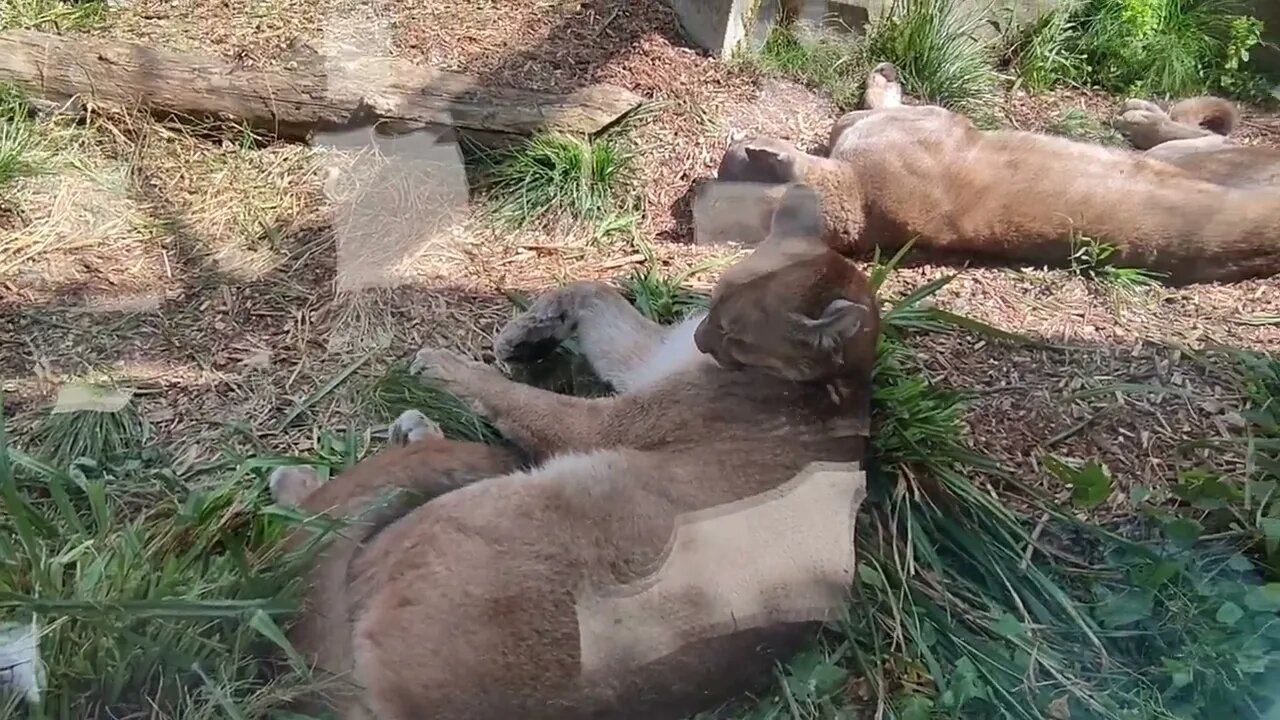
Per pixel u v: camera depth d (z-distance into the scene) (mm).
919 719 1025
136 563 977
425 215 1570
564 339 1407
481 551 990
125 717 898
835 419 1169
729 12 1863
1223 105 1907
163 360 1326
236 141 1672
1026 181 1617
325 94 1658
